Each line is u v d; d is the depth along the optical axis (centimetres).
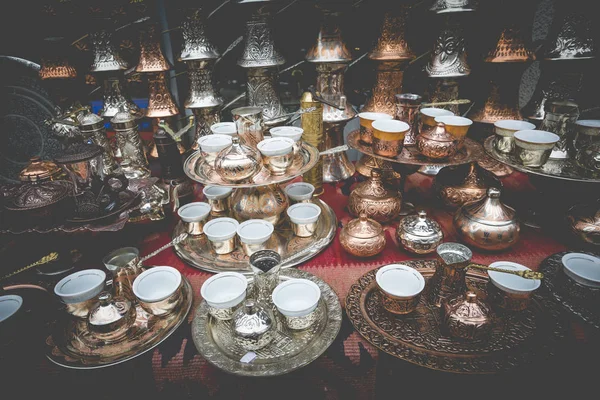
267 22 130
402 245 114
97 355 82
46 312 95
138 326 90
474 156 113
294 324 85
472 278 106
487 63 131
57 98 149
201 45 134
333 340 84
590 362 86
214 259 113
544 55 125
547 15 145
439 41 127
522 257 112
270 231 112
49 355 82
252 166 102
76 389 86
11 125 152
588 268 97
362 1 155
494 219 111
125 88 153
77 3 146
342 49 132
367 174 152
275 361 79
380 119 118
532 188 149
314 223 119
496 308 92
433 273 105
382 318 91
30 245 112
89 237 116
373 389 88
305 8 158
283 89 173
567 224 116
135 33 147
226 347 83
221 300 89
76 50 155
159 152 137
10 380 84
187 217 122
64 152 101
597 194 125
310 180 144
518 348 81
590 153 102
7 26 156
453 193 131
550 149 102
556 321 88
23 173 104
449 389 86
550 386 88
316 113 132
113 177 111
